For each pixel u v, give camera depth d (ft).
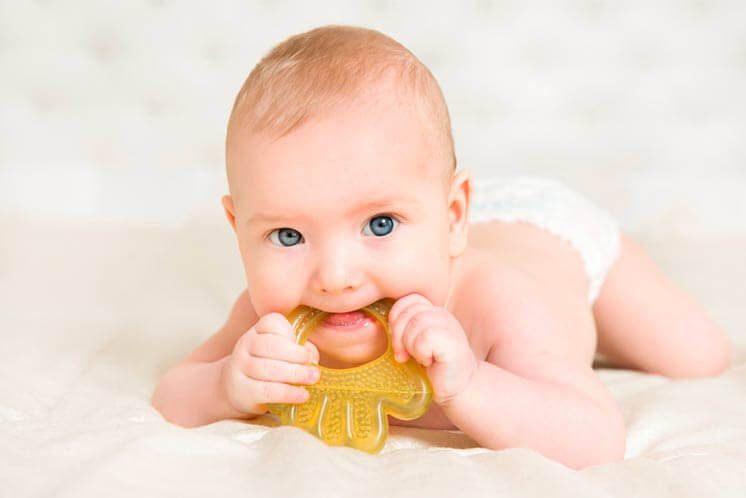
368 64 3.80
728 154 11.89
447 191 3.98
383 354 3.81
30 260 9.14
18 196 12.10
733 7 11.76
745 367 5.47
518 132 11.99
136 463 3.11
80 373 4.97
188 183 12.16
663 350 5.70
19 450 3.35
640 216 11.48
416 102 3.82
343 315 3.79
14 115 12.24
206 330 6.19
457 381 3.59
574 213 5.65
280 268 3.69
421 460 3.33
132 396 4.52
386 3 11.91
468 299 4.38
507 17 11.86
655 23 11.80
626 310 5.75
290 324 3.76
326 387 3.77
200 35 12.09
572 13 11.85
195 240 10.36
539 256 5.20
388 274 3.66
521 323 4.16
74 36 12.19
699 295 7.64
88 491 2.88
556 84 11.95
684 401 4.44
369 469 3.29
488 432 3.67
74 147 12.28
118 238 10.48
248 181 3.69
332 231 3.62
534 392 3.75
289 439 3.39
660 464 3.32
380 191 3.59
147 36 12.13
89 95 12.26
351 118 3.61
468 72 11.92
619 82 11.91
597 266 5.50
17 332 5.87
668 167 11.89
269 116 3.65
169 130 12.23
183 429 3.73
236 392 3.82
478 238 5.36
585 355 4.82
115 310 6.85
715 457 3.40
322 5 11.96
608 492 3.07
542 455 3.50
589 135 11.98
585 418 3.74
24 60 12.19
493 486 3.05
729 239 10.54
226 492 2.93
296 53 3.89
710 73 11.84
